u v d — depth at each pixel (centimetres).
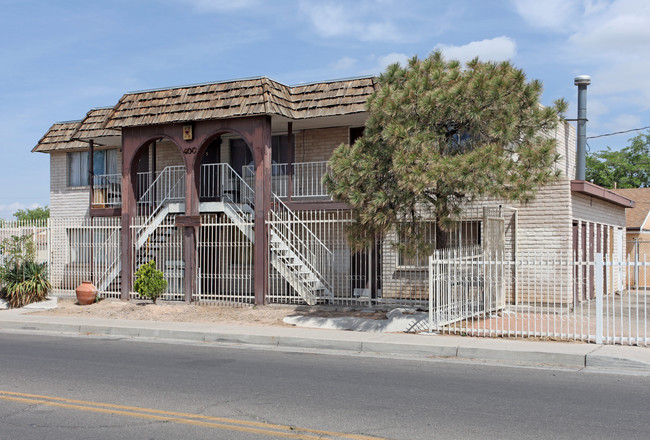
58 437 638
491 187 1191
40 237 2108
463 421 679
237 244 1984
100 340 1369
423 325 1353
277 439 624
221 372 977
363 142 1338
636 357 1016
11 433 652
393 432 641
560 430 643
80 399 796
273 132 2139
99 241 2230
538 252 1697
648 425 662
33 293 1955
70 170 2605
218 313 1667
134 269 1952
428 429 649
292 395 811
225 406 755
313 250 1903
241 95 1797
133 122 1917
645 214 2908
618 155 4734
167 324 1509
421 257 1378
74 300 2002
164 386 871
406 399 784
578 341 1187
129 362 1073
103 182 2492
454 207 1316
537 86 1284
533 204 1711
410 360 1088
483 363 1055
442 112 1257
